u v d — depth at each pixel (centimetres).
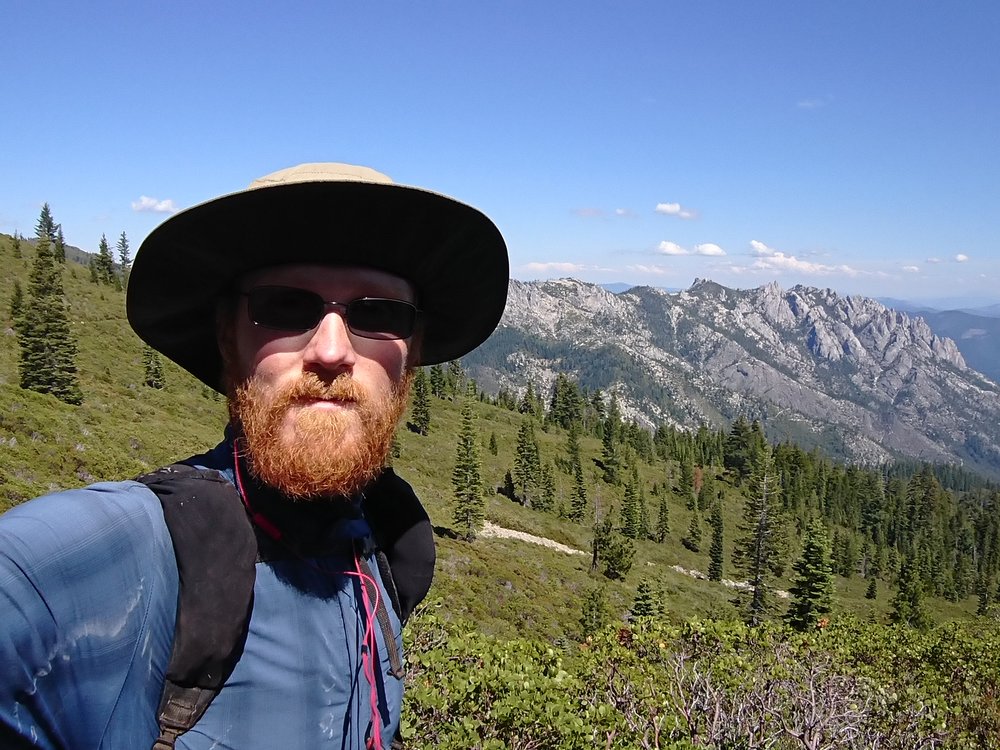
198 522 126
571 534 8788
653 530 10225
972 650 1140
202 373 204
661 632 863
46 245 5391
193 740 124
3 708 91
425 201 158
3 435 3369
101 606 104
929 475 17162
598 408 17312
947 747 842
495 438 11500
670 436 17212
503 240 188
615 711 639
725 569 9344
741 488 14450
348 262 158
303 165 162
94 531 105
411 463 9144
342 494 156
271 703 134
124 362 8050
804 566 4353
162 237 152
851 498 15338
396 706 176
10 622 91
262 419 149
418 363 208
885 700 816
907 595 6400
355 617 163
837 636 1077
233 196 141
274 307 155
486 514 8056
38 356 5081
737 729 723
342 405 157
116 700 106
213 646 121
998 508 16000
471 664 670
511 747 580
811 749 679
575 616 4669
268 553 143
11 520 100
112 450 4019
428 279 184
